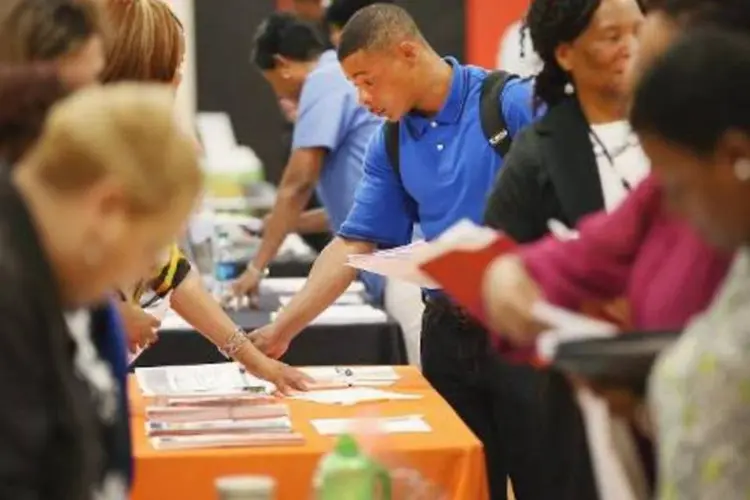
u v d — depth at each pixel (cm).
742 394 260
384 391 562
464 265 373
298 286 872
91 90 295
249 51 1373
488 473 577
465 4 1285
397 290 718
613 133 449
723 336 266
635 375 304
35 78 304
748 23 329
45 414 275
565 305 354
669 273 330
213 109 1377
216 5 1366
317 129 823
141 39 461
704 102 272
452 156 589
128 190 278
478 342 568
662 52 292
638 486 325
